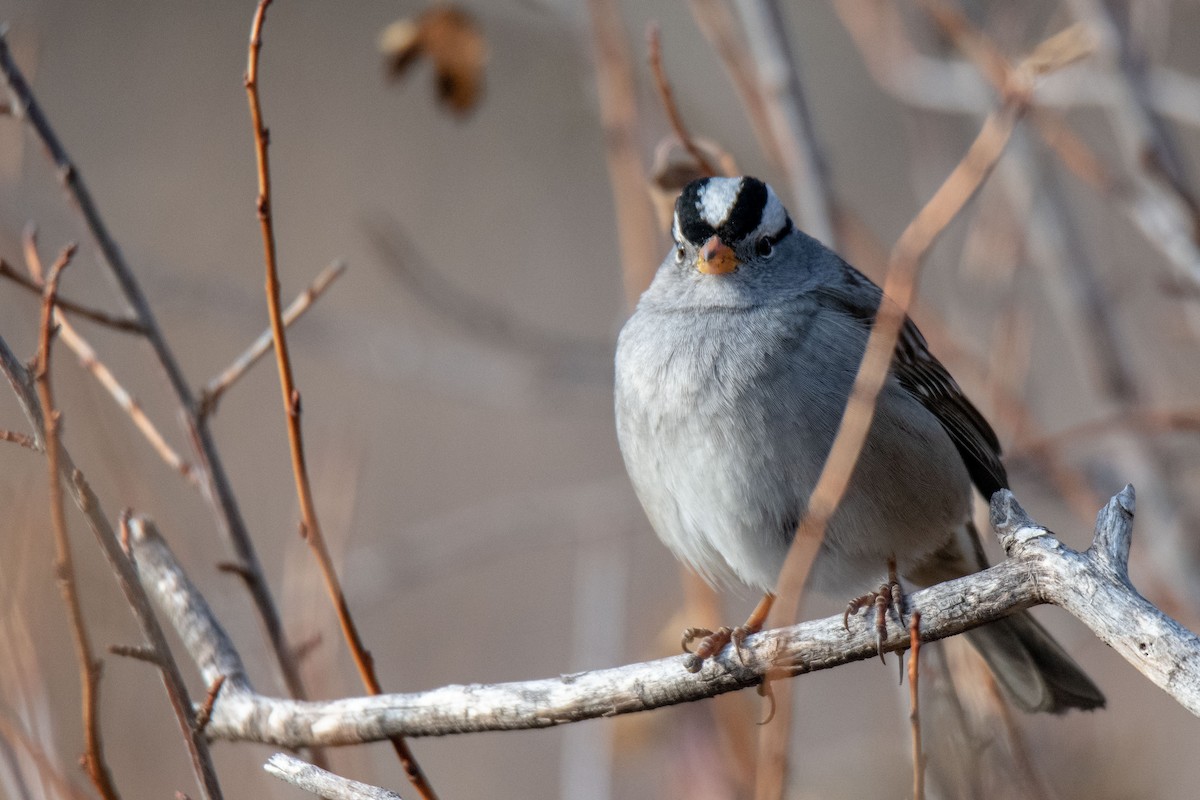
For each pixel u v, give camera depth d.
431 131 17.98
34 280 8.08
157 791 8.67
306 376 16.05
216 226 17.00
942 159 10.95
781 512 7.82
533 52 16.41
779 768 5.41
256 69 6.15
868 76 17.09
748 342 7.89
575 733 9.46
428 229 17.66
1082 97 10.08
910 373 8.22
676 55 13.38
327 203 17.38
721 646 6.41
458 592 14.04
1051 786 8.12
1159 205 8.88
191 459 10.95
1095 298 10.29
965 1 10.79
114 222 16.81
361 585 11.66
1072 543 11.82
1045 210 10.36
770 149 9.32
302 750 7.26
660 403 8.01
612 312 17.30
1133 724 9.93
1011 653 8.09
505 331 11.92
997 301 10.37
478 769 12.97
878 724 11.84
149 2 18.12
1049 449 9.03
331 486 8.95
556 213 17.73
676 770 8.47
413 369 12.23
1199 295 8.83
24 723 6.11
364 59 18.22
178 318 15.00
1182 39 14.83
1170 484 10.05
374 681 6.55
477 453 16.22
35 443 5.52
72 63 17.92
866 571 8.17
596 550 11.96
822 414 7.73
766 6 9.77
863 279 8.56
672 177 9.43
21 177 11.76
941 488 8.08
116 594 8.16
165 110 17.94
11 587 6.33
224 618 9.87
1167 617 5.32
